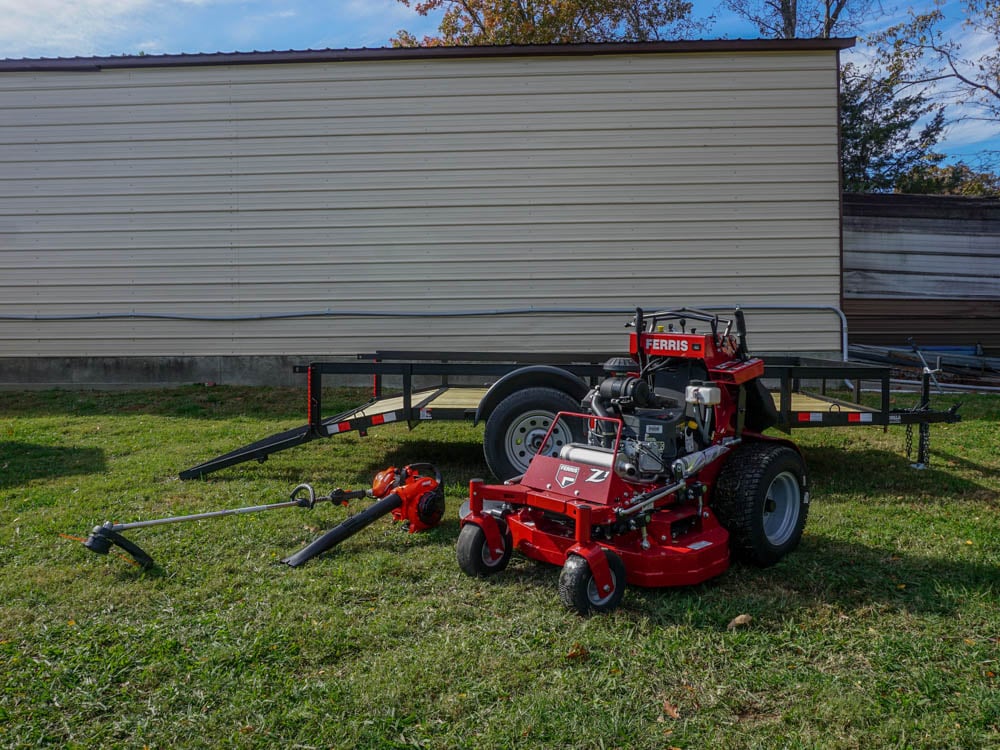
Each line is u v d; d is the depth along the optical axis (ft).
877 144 81.66
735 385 17.63
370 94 40.88
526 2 79.00
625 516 14.32
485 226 41.01
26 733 10.19
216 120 41.32
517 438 21.71
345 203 41.32
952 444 27.89
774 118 39.86
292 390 40.63
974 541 17.42
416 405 24.21
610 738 9.98
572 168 40.55
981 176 83.76
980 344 51.34
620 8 84.17
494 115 40.60
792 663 11.96
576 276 40.96
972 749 9.84
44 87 41.52
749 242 40.37
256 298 41.93
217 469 23.16
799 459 16.85
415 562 16.14
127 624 13.29
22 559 16.39
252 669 11.72
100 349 42.45
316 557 16.48
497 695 11.00
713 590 14.76
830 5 80.48
